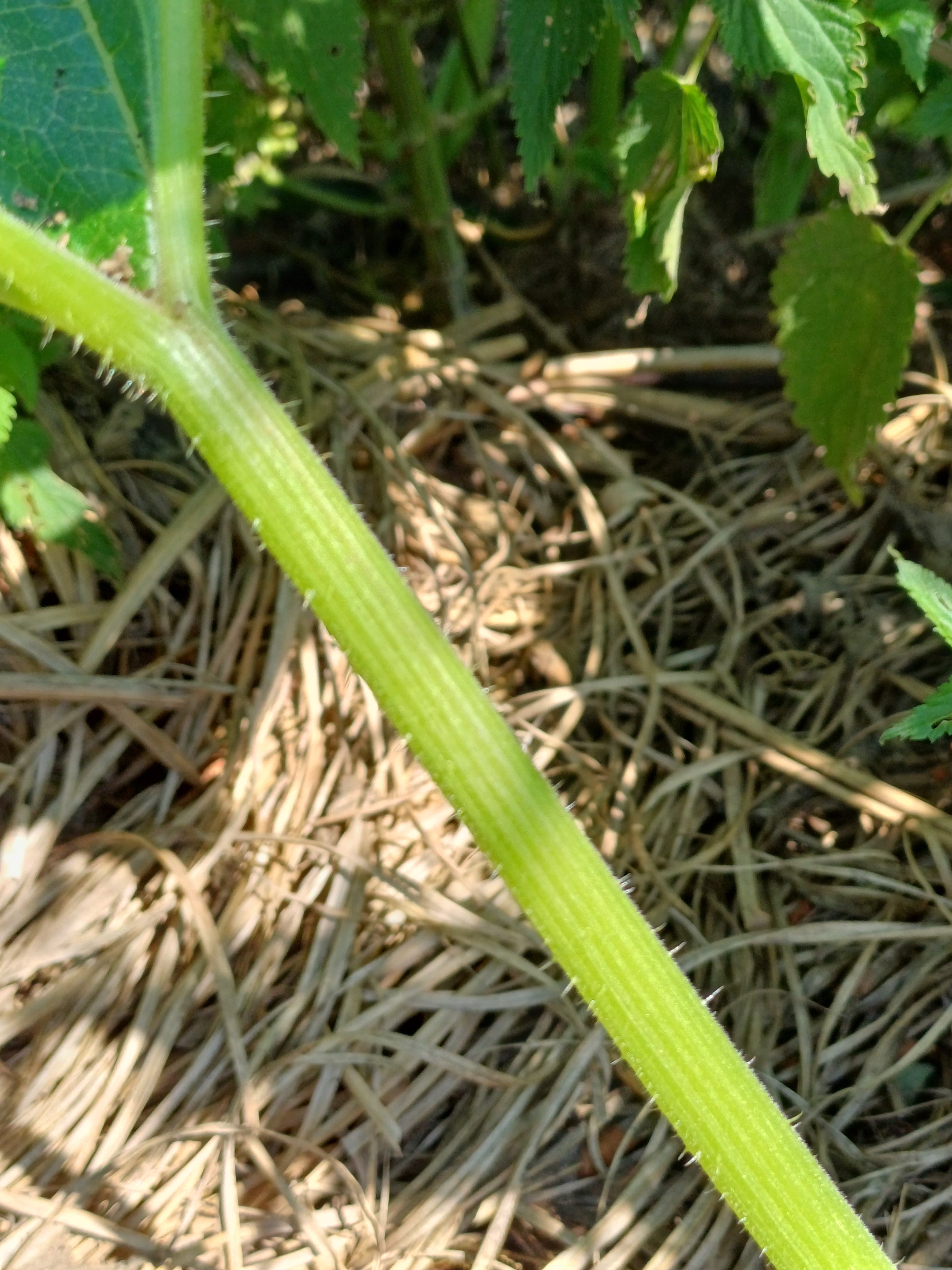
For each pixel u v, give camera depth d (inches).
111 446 20.7
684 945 17.5
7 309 16.7
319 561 11.3
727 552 21.7
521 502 23.0
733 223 26.1
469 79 25.8
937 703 12.1
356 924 17.6
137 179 11.4
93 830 18.4
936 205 17.6
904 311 17.8
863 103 20.9
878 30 18.7
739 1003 17.1
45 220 11.5
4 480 17.6
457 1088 16.7
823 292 18.1
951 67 18.4
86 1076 16.0
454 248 24.7
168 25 11.4
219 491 20.3
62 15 11.6
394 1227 15.4
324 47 17.3
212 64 20.2
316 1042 16.5
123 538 20.0
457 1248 15.3
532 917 11.5
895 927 17.4
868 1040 17.1
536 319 25.5
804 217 24.3
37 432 17.9
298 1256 14.8
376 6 21.6
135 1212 15.1
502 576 21.5
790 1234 11.4
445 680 11.3
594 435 23.6
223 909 17.8
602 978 11.4
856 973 17.3
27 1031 16.5
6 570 18.8
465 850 18.6
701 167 14.7
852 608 21.0
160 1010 16.6
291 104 23.6
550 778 19.6
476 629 20.4
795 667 20.6
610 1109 16.5
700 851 19.0
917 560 21.6
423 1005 16.9
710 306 25.0
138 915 17.3
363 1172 15.8
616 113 24.6
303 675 19.3
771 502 22.5
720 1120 11.4
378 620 11.3
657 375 24.5
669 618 21.2
